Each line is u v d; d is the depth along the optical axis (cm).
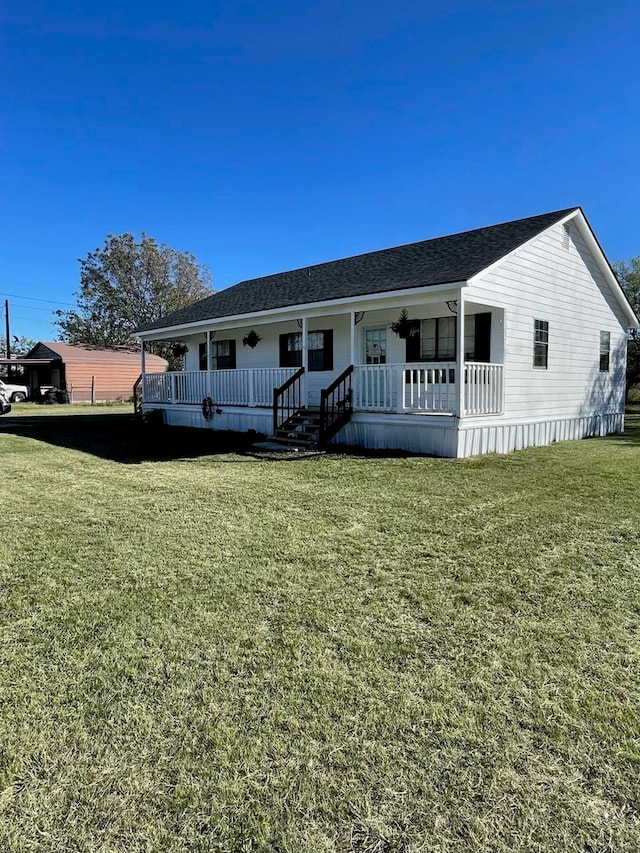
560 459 886
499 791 169
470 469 782
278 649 262
